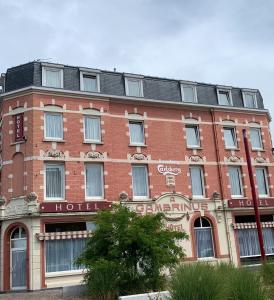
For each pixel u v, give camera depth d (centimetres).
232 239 2605
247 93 2998
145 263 1528
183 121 2717
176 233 1620
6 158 2319
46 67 2419
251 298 1020
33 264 2097
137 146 2533
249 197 2753
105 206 2300
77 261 1576
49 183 2275
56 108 2370
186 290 995
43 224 2166
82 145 2380
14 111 2359
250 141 2897
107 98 2508
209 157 2722
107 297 1423
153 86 2695
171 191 2542
